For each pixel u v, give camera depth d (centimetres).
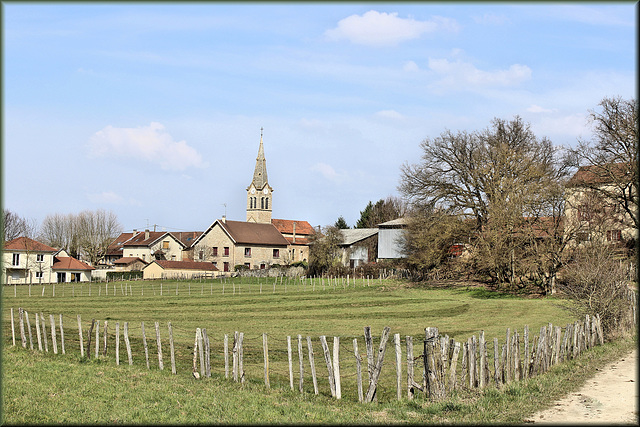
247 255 10688
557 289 5934
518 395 1756
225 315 4525
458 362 2492
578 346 2514
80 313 4572
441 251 7050
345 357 2767
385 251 8944
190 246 11494
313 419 1570
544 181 6006
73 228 11994
